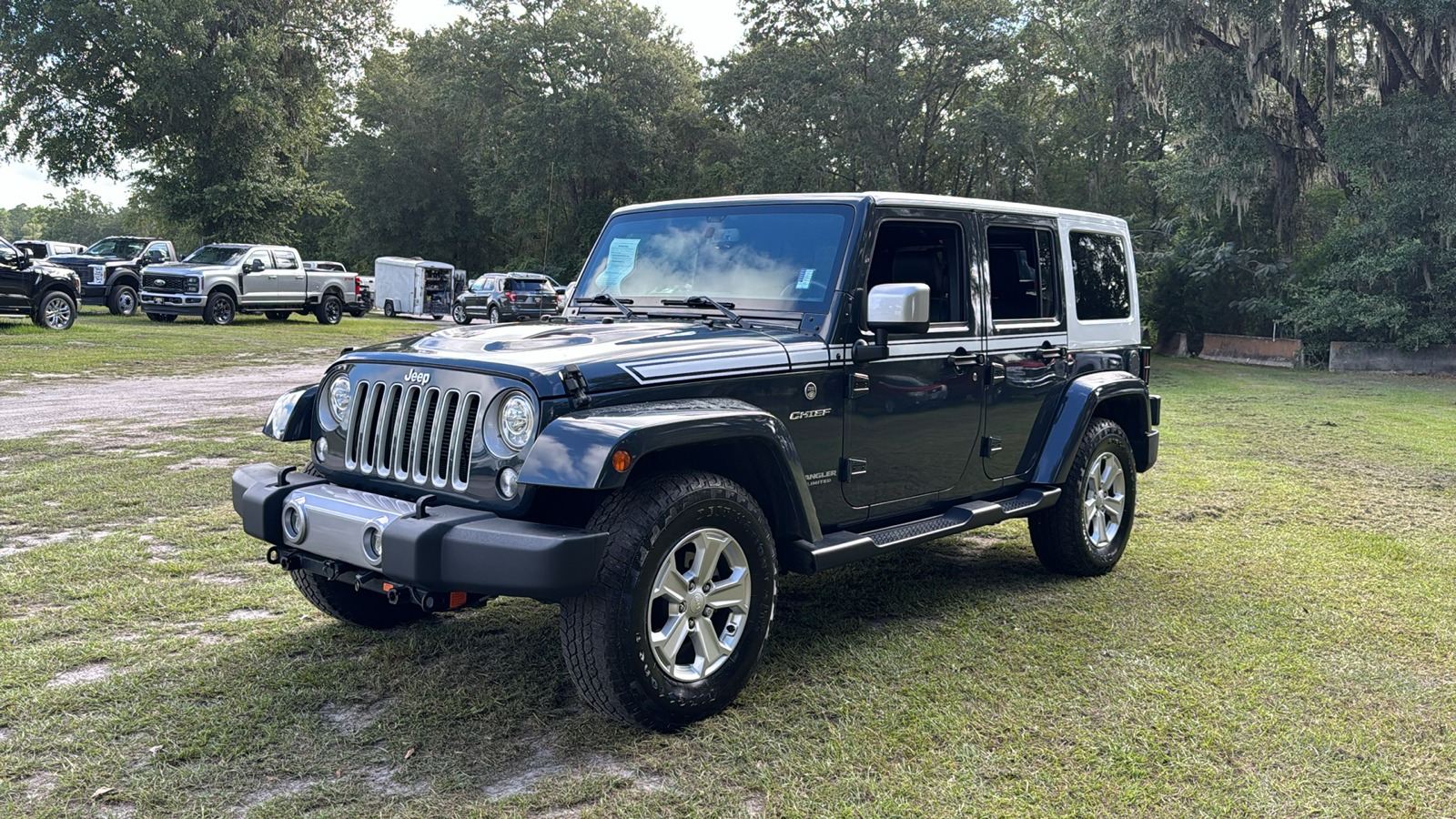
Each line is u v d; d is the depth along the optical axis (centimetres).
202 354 1875
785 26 4456
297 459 857
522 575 315
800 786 317
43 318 2148
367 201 6203
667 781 321
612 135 5216
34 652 418
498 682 395
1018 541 655
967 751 343
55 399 1230
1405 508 773
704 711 361
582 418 333
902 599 517
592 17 5394
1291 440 1164
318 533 367
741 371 382
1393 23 2381
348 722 360
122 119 3631
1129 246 630
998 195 4544
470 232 6488
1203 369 2425
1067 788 319
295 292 2853
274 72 3709
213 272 2620
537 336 393
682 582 353
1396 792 321
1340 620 489
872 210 432
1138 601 520
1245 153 2544
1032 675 412
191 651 425
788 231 445
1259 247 2947
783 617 483
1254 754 344
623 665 334
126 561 547
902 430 451
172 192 3809
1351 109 2395
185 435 978
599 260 501
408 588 347
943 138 4216
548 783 317
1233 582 557
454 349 374
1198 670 421
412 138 6153
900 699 385
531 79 5381
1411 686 406
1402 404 1619
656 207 494
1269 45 2450
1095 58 3662
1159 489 839
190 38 3456
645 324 427
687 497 348
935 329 468
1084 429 545
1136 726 364
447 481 356
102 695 376
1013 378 513
